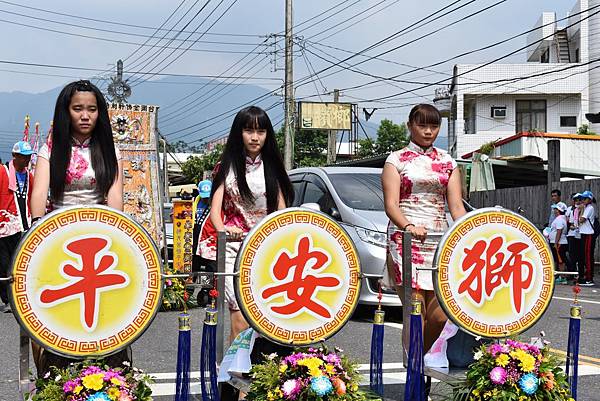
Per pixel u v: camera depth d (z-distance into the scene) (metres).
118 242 3.78
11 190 9.88
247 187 4.93
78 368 3.91
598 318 9.14
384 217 8.95
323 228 4.17
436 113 4.84
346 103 37.56
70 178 4.19
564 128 35.09
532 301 4.39
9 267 3.61
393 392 5.54
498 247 4.33
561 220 14.97
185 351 4.06
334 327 4.18
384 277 4.95
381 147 45.00
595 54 34.25
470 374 4.33
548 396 4.27
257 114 4.94
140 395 3.96
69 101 4.19
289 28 28.50
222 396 4.77
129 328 3.80
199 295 10.02
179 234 11.04
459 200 4.86
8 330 8.28
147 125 12.85
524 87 35.16
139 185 12.73
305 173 10.48
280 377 4.11
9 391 5.64
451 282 4.25
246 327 4.88
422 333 4.40
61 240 3.69
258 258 4.07
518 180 24.95
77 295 3.72
